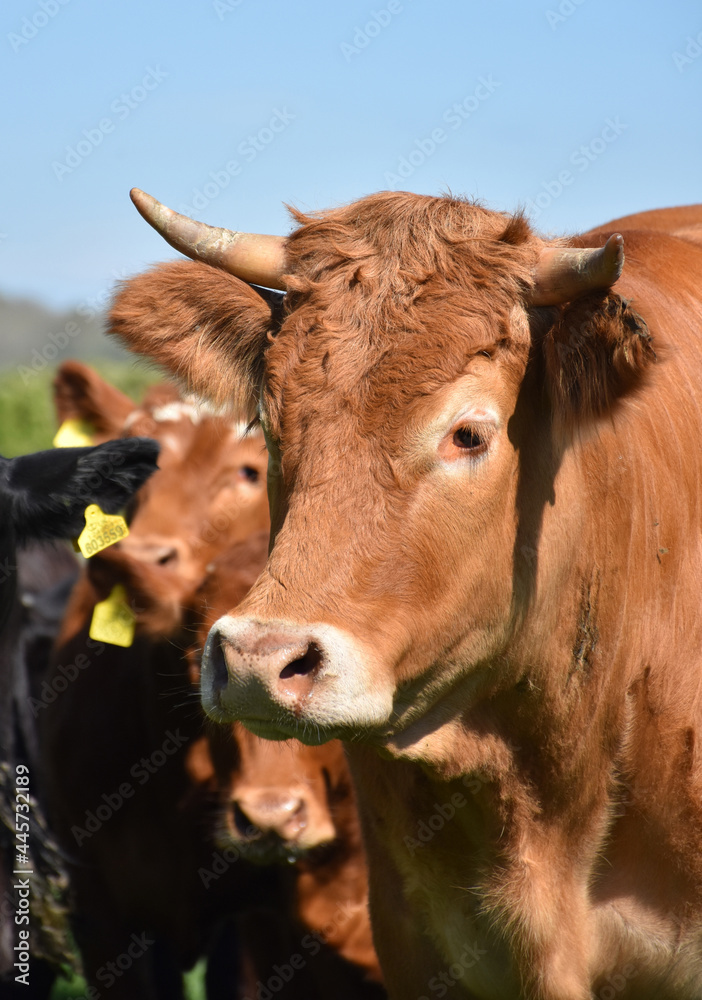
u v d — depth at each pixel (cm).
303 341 462
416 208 491
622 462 514
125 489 729
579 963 535
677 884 541
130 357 575
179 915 793
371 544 428
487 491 447
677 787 537
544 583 484
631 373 445
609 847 541
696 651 551
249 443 925
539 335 462
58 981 1011
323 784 689
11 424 2506
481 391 444
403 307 454
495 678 491
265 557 739
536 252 465
